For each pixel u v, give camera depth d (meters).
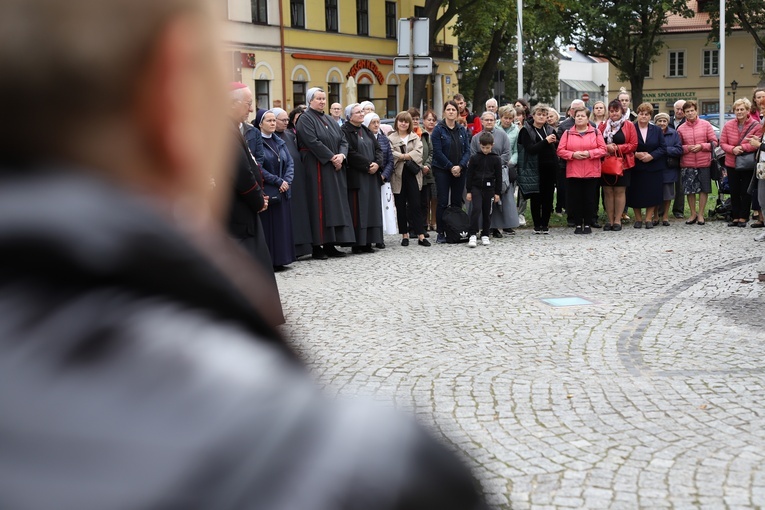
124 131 0.48
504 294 8.79
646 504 3.81
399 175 12.88
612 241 12.71
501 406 5.18
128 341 0.44
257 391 0.45
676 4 46.34
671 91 66.81
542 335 6.98
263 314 0.50
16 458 0.40
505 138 13.36
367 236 12.36
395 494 0.45
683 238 12.76
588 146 13.51
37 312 0.44
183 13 0.50
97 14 0.47
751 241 12.16
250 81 32.09
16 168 0.46
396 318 7.78
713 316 7.52
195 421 0.42
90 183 0.47
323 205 11.76
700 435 4.62
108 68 0.47
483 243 12.77
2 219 0.44
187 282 0.47
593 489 3.98
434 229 15.25
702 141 14.16
